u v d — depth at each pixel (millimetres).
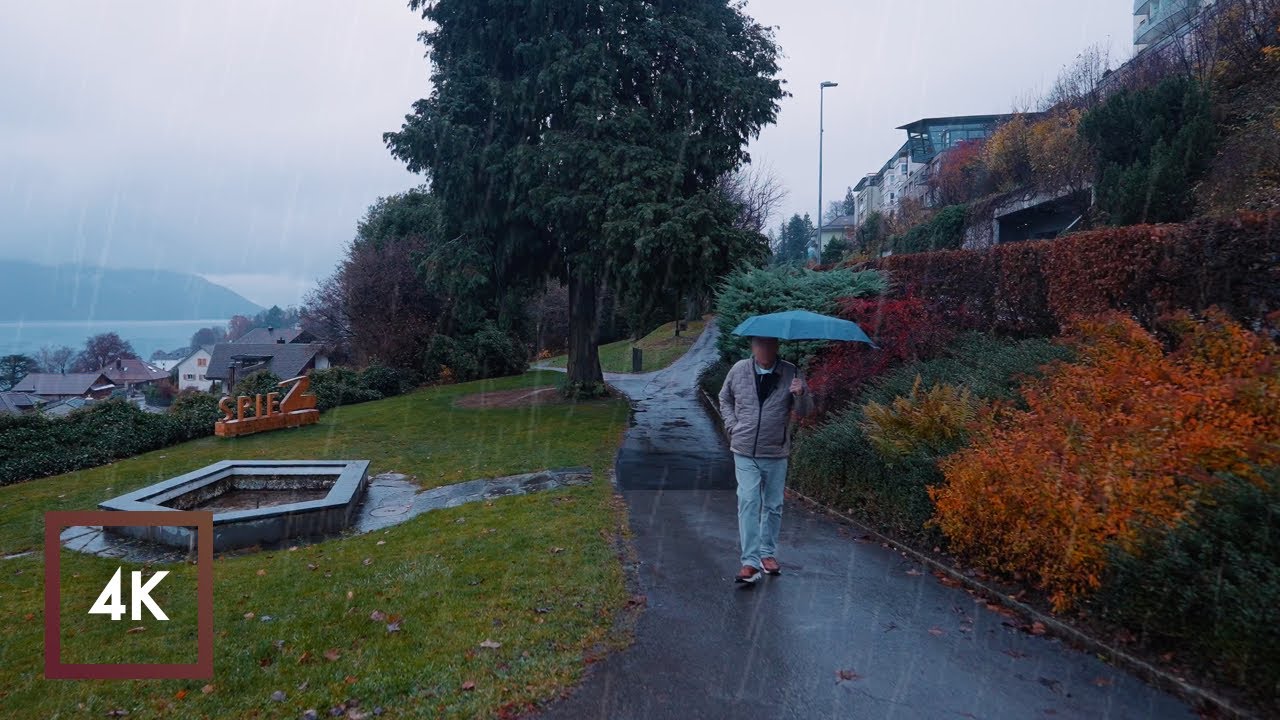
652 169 16453
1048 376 7250
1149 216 15070
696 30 17531
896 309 10742
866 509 7473
